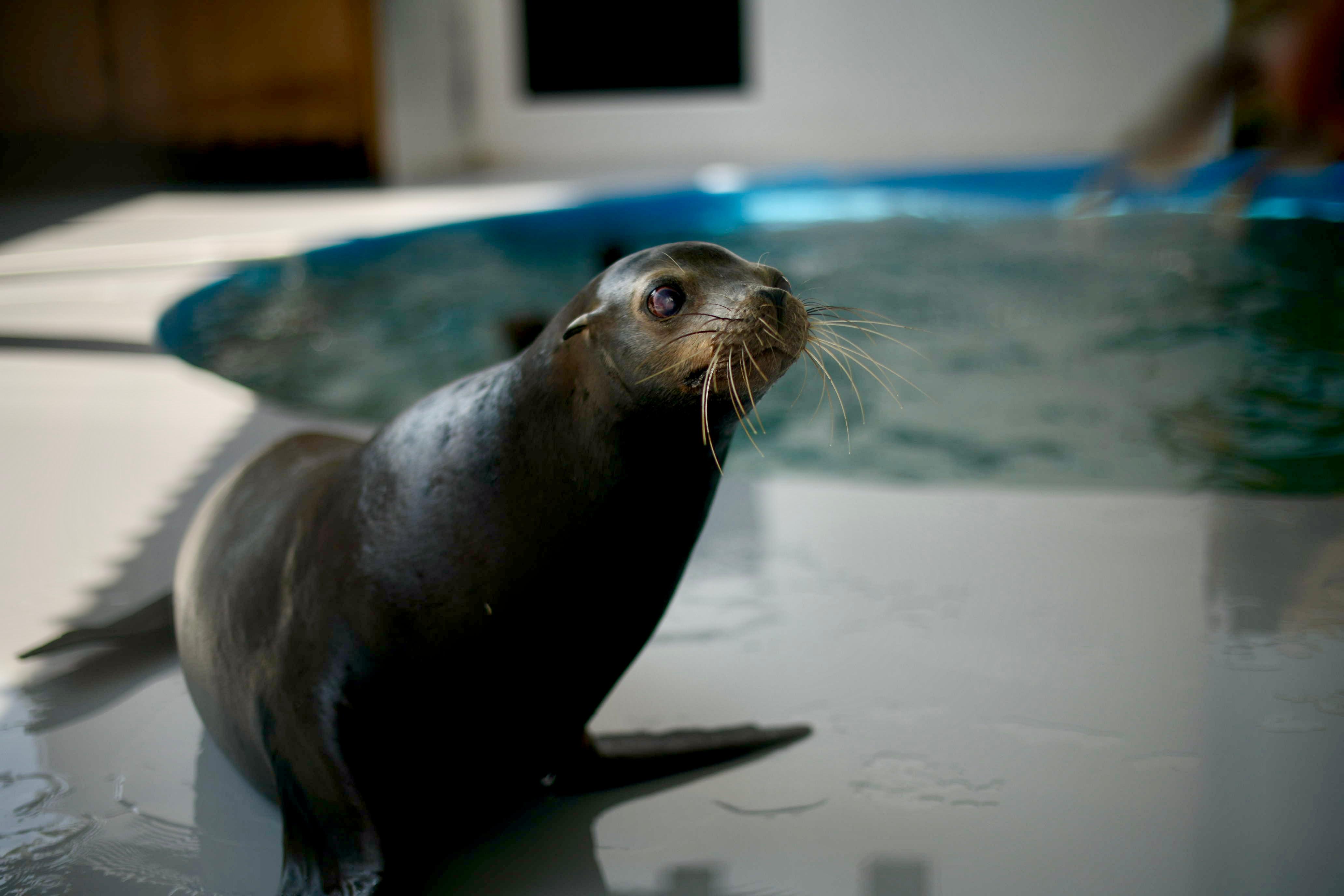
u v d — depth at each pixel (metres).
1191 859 1.33
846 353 1.35
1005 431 3.14
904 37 9.80
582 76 10.23
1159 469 2.76
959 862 1.34
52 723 1.64
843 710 1.64
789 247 6.18
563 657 1.28
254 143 8.46
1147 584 1.97
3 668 1.78
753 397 1.19
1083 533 2.18
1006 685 1.69
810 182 7.89
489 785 1.41
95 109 8.25
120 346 3.67
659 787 1.49
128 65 8.20
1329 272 5.00
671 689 1.70
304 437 1.65
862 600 1.95
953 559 2.08
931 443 3.07
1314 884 1.29
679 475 1.24
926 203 7.40
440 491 1.25
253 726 1.36
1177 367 3.72
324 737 1.27
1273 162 1.34
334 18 8.15
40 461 2.63
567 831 1.41
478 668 1.26
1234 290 4.75
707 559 2.11
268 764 1.38
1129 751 1.52
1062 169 7.94
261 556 1.39
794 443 3.12
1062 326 4.33
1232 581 1.97
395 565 1.25
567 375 1.22
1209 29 9.32
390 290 5.28
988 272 5.32
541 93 10.25
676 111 10.19
